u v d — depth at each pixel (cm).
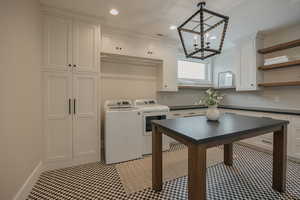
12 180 137
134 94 348
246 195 162
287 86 286
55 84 219
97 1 199
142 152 276
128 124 255
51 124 218
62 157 225
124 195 164
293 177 193
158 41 328
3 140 124
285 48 282
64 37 223
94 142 245
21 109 155
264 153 276
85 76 237
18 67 150
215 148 304
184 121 180
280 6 204
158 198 159
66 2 202
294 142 241
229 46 386
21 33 156
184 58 415
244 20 245
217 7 206
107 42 276
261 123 163
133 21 253
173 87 353
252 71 313
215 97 188
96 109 246
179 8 212
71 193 167
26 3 166
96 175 205
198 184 113
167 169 221
